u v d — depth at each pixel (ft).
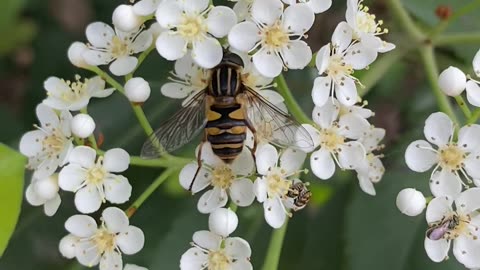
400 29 0.71
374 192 0.66
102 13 0.78
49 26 0.86
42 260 0.73
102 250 0.64
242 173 0.63
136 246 0.64
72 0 0.89
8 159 0.65
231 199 0.63
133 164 0.66
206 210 0.63
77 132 0.63
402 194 0.63
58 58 0.83
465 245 0.63
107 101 0.72
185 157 0.68
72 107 0.64
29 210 0.72
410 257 0.68
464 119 0.67
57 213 0.72
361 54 0.64
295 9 0.63
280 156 0.63
